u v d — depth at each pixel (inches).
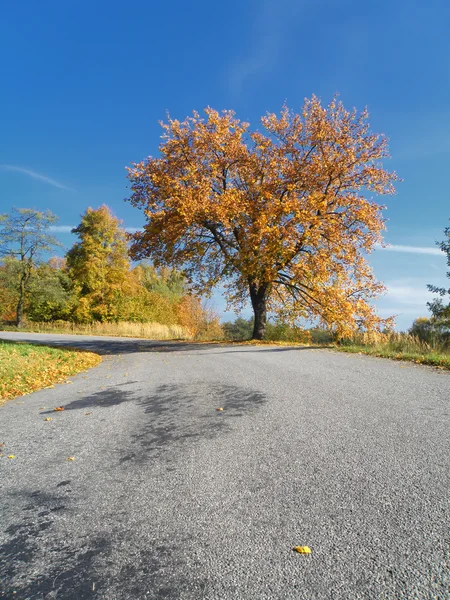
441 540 80.4
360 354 395.9
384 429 149.3
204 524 90.6
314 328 690.2
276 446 137.6
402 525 86.2
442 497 97.4
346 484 106.4
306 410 180.4
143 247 692.1
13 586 72.4
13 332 1043.9
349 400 195.0
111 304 1396.4
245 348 526.9
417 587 67.6
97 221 1385.3
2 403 243.6
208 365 351.3
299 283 657.6
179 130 659.4
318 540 82.1
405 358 338.6
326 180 654.5
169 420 178.5
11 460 140.0
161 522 92.7
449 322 584.7
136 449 144.3
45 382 309.4
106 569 76.3
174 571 74.7
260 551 79.4
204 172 666.2
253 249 596.4
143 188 675.4
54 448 150.8
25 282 1306.6
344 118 642.8
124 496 107.3
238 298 834.2
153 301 1514.5
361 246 665.6
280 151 658.2
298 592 67.6
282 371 293.6
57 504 105.0
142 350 568.1
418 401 188.2
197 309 1439.5
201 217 613.6
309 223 597.6
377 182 647.1
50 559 80.5
